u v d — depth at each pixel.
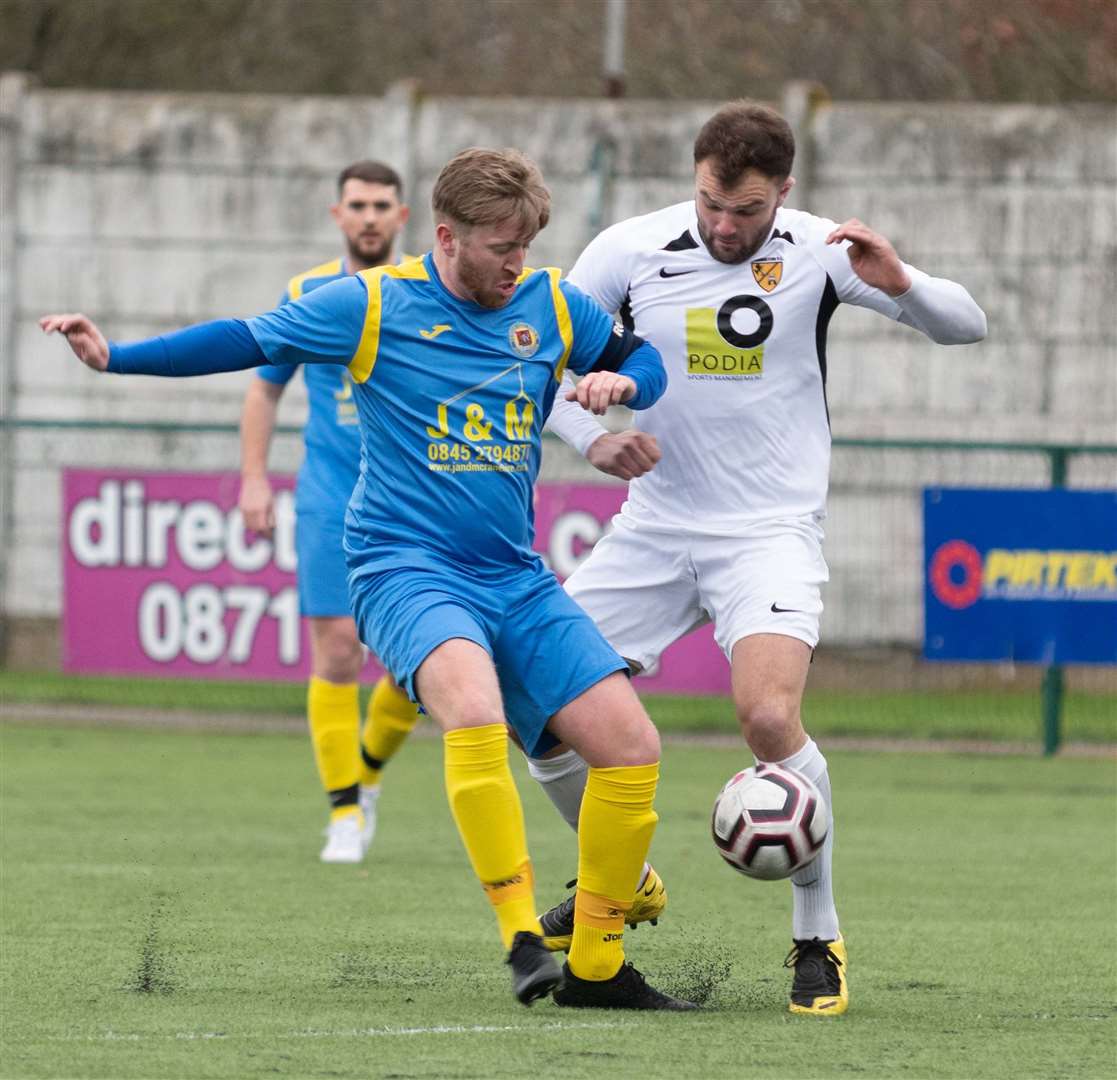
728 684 42.12
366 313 16.31
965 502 40.59
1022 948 20.77
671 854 28.19
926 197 53.50
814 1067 14.41
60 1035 15.31
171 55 69.88
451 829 30.81
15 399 56.19
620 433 17.03
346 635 26.58
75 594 44.31
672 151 53.81
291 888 24.22
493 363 16.45
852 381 53.56
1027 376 53.22
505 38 70.50
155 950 19.61
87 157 55.97
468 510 16.36
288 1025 15.79
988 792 36.84
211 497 43.72
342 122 55.19
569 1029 15.71
